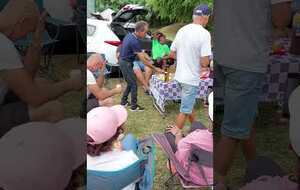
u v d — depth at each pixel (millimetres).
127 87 5875
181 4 7844
